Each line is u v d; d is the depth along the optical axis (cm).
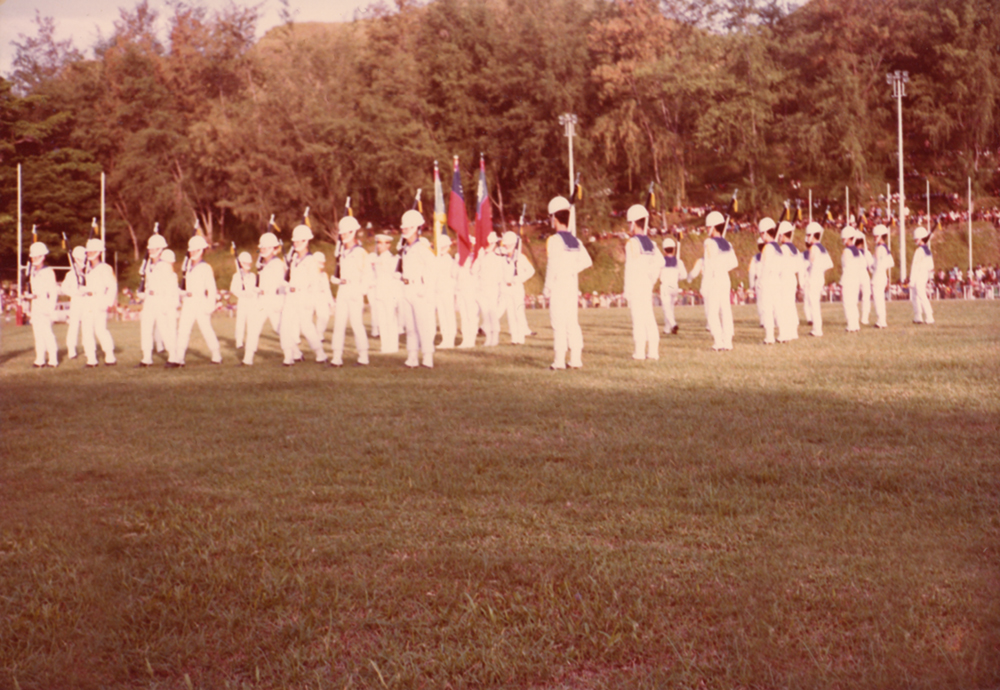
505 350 1869
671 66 6612
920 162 6494
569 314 1440
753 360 1459
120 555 506
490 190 7325
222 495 642
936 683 332
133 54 6988
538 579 453
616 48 6956
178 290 1675
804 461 700
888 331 2006
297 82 7169
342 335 1623
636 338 1548
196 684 355
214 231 7800
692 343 1895
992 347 1515
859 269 2052
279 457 771
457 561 480
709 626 392
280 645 385
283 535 536
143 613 420
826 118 6222
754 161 6656
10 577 471
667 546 500
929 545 484
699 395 1077
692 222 6800
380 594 439
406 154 6869
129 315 5316
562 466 710
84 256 1734
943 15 5956
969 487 609
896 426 838
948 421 857
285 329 1658
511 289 2081
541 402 1061
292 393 1213
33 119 6700
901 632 370
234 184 7081
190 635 394
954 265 5744
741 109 6419
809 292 1956
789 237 1916
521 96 7206
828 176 6456
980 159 6006
